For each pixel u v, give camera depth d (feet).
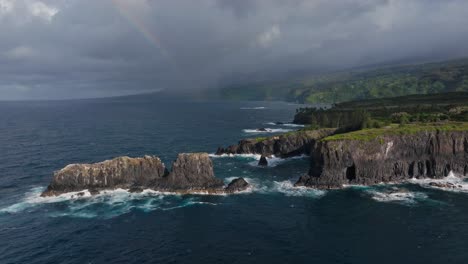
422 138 378.53
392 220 253.85
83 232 235.40
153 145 561.84
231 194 313.94
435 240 221.25
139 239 225.56
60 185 311.47
